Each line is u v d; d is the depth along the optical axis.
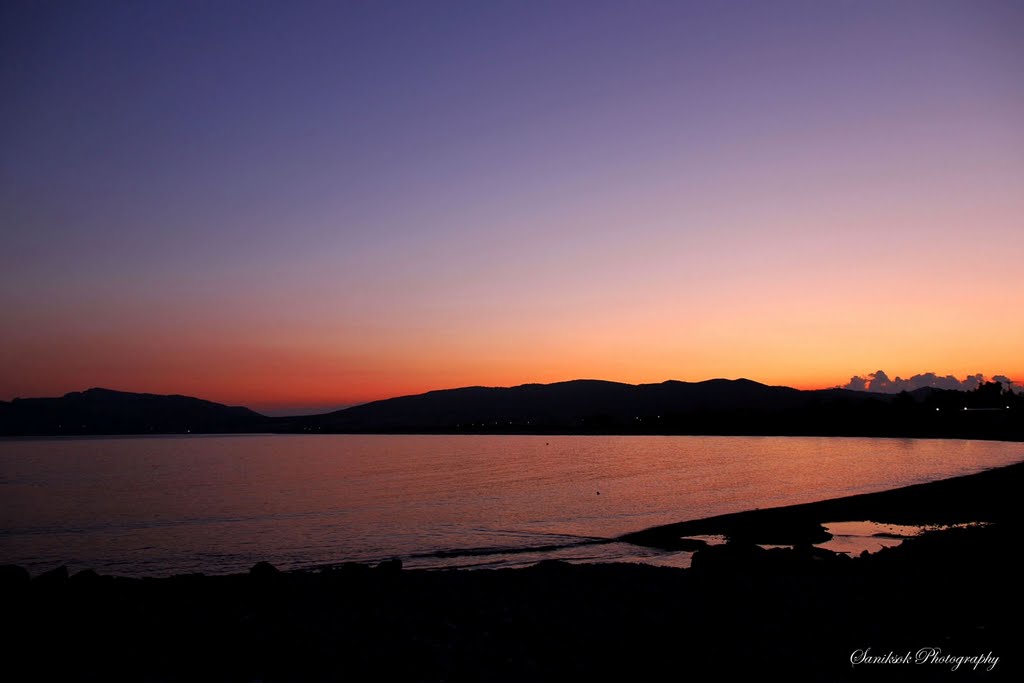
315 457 160.38
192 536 42.19
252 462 140.00
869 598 16.91
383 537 40.06
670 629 14.48
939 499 45.88
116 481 91.50
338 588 18.45
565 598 17.69
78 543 39.94
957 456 114.44
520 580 20.05
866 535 34.34
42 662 11.86
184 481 90.94
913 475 78.38
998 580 18.28
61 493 73.94
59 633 13.27
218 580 18.81
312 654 12.69
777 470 91.44
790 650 12.80
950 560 21.47
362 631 14.30
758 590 18.03
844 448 153.25
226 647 13.02
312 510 56.09
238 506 59.88
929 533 32.81
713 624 14.83
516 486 76.00
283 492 73.31
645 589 18.67
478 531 41.44
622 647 13.20
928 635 13.62
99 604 15.41
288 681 11.30
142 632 13.76
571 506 55.25
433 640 13.72
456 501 61.16
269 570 19.09
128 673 11.52
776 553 22.14
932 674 11.38
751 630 14.28
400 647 13.18
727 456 131.25
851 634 13.82
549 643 13.52
